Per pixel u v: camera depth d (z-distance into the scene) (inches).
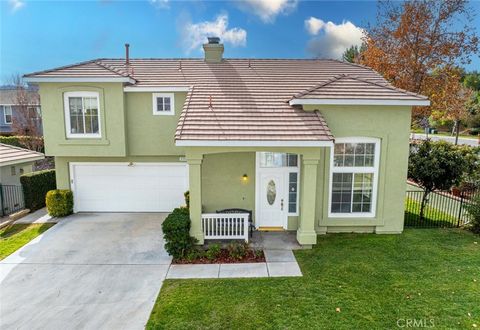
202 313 301.6
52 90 548.7
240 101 501.4
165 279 368.5
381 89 484.7
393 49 1008.9
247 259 415.2
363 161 486.3
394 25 1017.5
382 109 471.5
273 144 414.9
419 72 981.2
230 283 356.2
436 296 325.4
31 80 533.6
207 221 454.6
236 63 679.1
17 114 1344.7
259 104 493.4
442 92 977.5
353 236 488.4
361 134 474.3
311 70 645.9
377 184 488.7
